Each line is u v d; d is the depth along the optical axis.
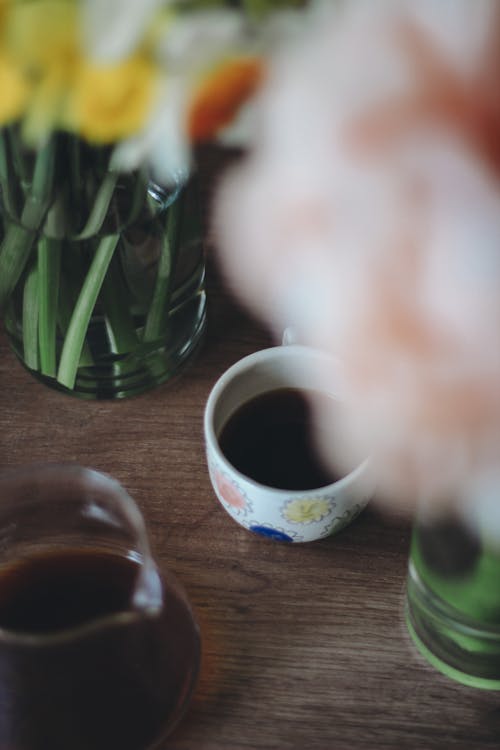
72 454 0.68
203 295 0.70
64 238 0.60
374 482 0.63
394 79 0.25
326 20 0.33
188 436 0.68
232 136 0.43
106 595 0.58
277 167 0.27
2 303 0.66
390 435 0.61
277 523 0.62
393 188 0.25
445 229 0.25
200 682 0.60
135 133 0.43
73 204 0.59
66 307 0.64
